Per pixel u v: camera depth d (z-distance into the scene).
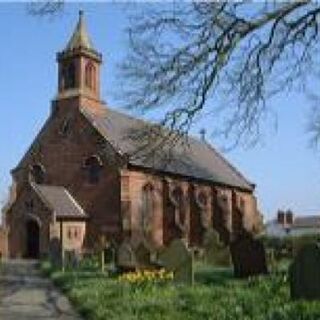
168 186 63.03
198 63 18.89
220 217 71.69
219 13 18.55
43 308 21.27
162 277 26.23
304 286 17.86
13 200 62.34
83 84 62.88
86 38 64.44
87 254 55.12
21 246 58.66
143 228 59.16
